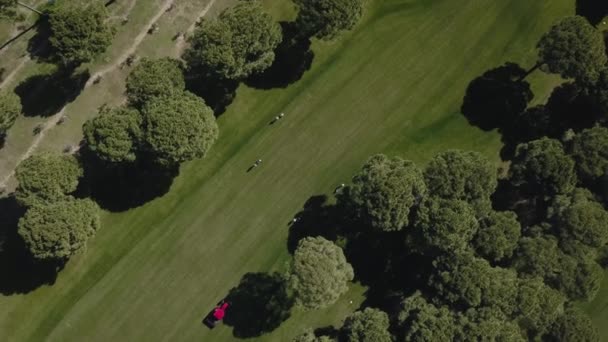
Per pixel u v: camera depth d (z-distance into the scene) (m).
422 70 104.50
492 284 90.12
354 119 102.94
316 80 102.81
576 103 105.50
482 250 93.88
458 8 105.75
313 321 100.56
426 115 104.12
